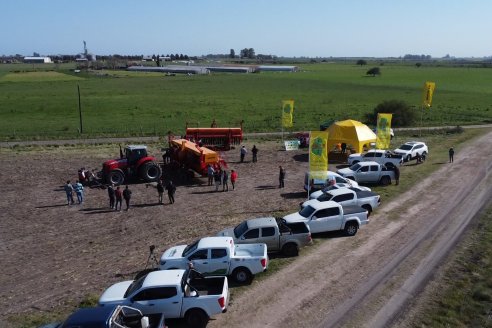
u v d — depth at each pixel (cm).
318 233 2322
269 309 1593
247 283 1792
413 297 1644
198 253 1788
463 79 15938
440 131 5884
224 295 1503
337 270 1892
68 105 8981
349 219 2298
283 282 1797
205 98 10419
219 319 1537
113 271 1975
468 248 2064
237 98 10431
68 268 2031
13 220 2711
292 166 4062
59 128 6353
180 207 2914
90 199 3131
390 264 1934
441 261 1944
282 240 2052
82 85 14025
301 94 11388
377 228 2397
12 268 2050
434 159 4234
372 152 3847
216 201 3030
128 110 8344
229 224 2542
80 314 1274
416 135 5669
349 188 2744
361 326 1472
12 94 11062
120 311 1319
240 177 3694
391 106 6675
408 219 2528
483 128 6166
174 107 8781
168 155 3997
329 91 12162
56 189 3378
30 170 3906
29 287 1859
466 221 2458
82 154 4550
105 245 2297
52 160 4278
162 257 1830
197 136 4656
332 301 1634
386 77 17450
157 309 1466
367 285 1748
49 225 2620
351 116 7425
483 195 2973
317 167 2731
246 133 5825
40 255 2195
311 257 2041
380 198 2941
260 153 4631
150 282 1498
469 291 1669
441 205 2778
